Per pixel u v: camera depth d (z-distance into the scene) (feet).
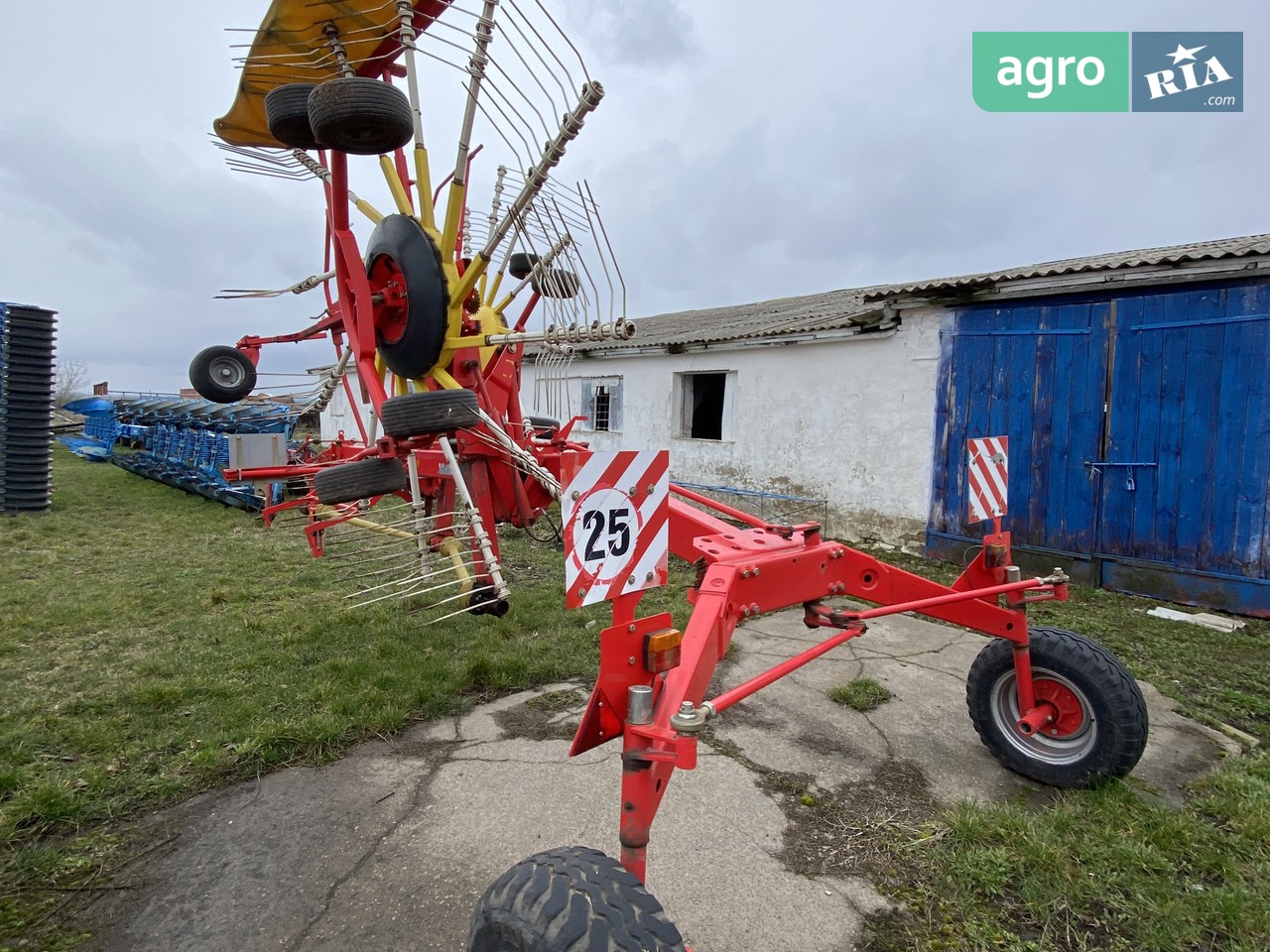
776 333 28.19
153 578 19.97
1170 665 14.20
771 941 6.76
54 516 30.22
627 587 5.59
